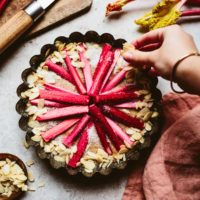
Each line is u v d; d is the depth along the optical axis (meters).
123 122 0.61
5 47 0.63
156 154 0.60
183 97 0.63
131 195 0.62
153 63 0.55
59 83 0.63
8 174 0.59
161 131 0.63
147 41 0.59
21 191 0.60
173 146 0.60
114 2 0.67
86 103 0.60
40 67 0.63
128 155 0.59
